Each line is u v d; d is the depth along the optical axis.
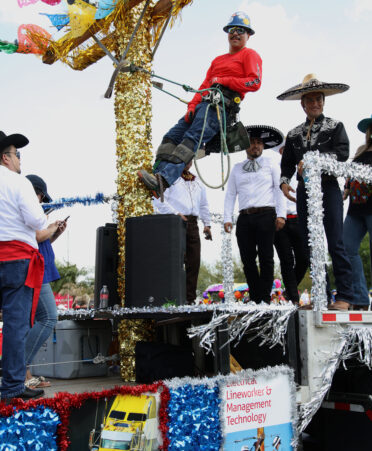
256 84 4.81
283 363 3.82
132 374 4.37
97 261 4.81
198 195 5.58
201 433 3.27
